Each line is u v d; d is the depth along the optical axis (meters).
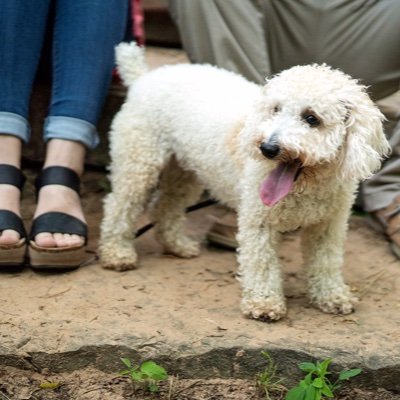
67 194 4.47
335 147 3.58
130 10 5.08
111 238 4.50
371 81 4.86
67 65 4.60
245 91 4.30
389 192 4.86
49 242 4.23
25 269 4.38
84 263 4.52
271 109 3.74
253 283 3.95
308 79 3.63
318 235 4.06
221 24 4.71
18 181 4.48
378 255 4.75
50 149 4.59
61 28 4.64
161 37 6.54
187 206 4.79
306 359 3.64
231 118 4.17
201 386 3.65
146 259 4.68
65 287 4.20
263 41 4.73
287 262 4.64
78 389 3.61
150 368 3.55
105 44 4.67
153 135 4.48
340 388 3.63
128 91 4.71
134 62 4.70
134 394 3.60
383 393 3.64
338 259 4.06
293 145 3.52
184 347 3.68
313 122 3.61
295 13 4.77
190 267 4.57
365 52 4.77
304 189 3.74
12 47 4.47
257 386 3.64
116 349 3.67
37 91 5.39
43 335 3.73
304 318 3.97
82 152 4.63
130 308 4.00
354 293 4.26
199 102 4.32
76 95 4.58
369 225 5.12
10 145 4.51
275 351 3.66
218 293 4.22
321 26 4.76
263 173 3.82
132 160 4.48
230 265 4.61
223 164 4.20
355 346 3.70
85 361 3.69
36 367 3.67
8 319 3.84
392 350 3.69
